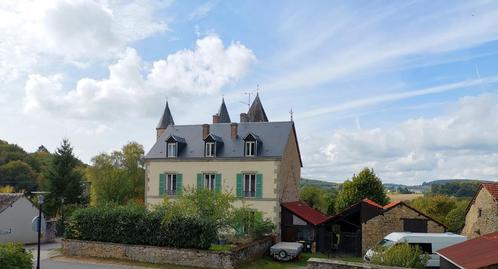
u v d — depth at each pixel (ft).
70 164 148.77
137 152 166.91
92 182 156.25
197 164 106.01
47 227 113.80
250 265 77.10
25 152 230.07
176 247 76.48
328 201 186.50
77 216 85.46
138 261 78.13
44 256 82.38
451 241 71.05
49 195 142.82
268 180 99.60
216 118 123.54
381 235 90.38
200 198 83.82
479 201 88.69
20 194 107.96
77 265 74.13
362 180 149.38
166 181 108.68
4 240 100.89
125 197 156.25
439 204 144.97
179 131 115.24
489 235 55.67
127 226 80.84
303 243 94.58
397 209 90.79
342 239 93.50
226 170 103.40
